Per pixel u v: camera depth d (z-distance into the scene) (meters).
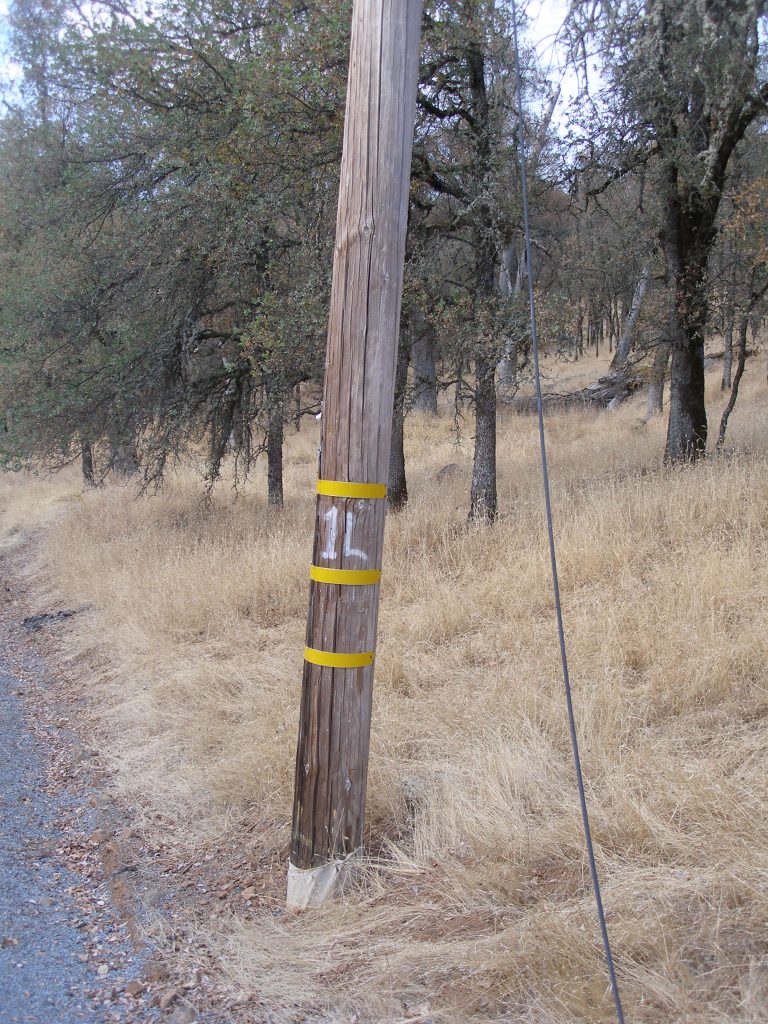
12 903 3.99
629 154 9.71
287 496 15.50
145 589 9.32
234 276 11.48
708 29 7.07
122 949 3.64
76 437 13.41
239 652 7.43
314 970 3.34
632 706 4.90
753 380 21.88
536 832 3.87
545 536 8.22
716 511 7.88
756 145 10.36
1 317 12.61
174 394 12.85
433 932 3.44
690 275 10.59
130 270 12.32
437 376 10.18
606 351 35.00
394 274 3.77
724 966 2.81
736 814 3.61
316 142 9.13
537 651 6.07
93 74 11.33
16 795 5.46
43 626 10.12
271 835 4.57
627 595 6.59
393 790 4.54
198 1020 3.07
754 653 5.14
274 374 11.77
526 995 2.92
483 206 9.09
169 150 11.40
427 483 14.27
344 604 3.82
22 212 13.30
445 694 5.64
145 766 5.74
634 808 3.76
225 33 10.88
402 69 3.70
